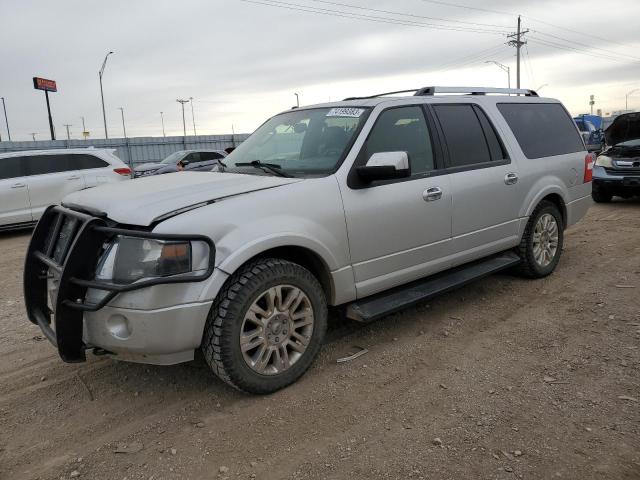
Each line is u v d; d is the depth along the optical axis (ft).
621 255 21.95
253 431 10.27
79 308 10.13
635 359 12.48
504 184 16.71
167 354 10.36
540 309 16.12
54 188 38.29
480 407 10.78
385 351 13.62
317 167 13.00
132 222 10.22
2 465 9.57
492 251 16.74
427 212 14.29
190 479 8.98
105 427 10.69
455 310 16.37
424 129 14.94
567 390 11.28
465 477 8.70
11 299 20.25
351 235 12.64
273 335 11.41
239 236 10.71
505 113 17.83
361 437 9.93
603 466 8.84
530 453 9.25
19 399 11.94
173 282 9.93
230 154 15.99
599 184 36.37
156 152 114.83
